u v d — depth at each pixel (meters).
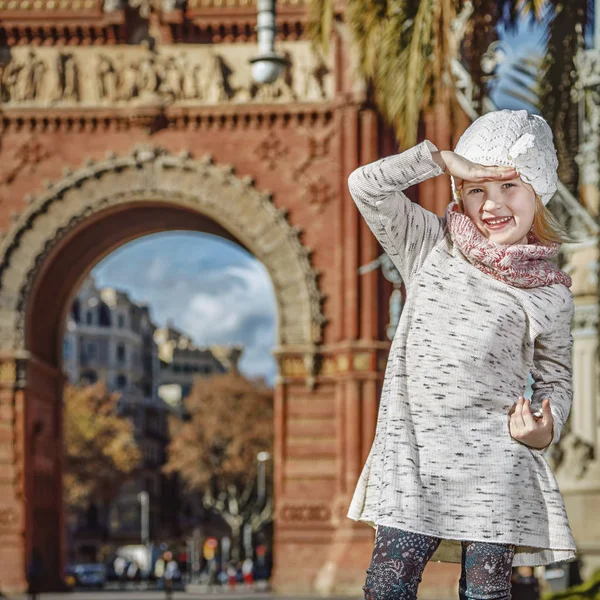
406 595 6.74
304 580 60.16
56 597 62.00
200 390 161.12
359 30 27.88
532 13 26.91
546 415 7.02
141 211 66.62
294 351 61.78
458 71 39.16
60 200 63.62
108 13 63.06
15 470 61.81
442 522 6.84
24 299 62.91
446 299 7.18
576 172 40.72
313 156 62.88
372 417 60.16
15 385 62.06
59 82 63.81
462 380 7.02
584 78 37.19
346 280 61.38
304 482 61.19
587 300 42.12
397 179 7.23
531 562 7.26
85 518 197.88
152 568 180.12
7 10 63.62
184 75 63.56
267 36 29.66
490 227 7.29
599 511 40.97
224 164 63.16
